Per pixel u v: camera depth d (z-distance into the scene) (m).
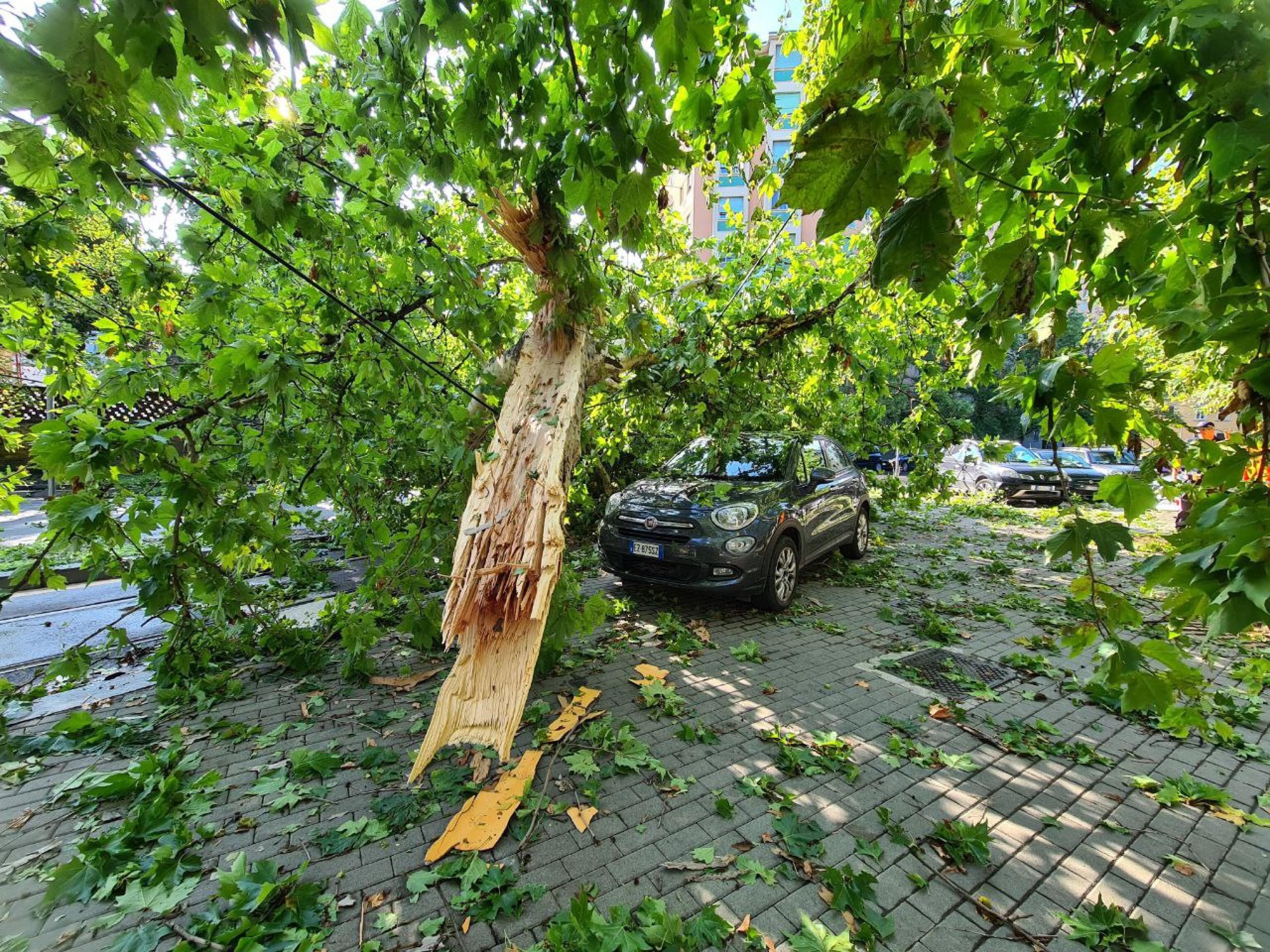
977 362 1.71
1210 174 1.22
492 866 2.14
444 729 2.52
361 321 2.78
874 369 6.09
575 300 3.29
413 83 2.47
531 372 3.54
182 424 3.36
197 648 3.67
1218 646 4.37
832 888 2.02
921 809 2.52
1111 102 1.40
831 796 2.60
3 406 5.29
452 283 3.56
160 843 2.23
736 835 2.33
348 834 2.30
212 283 3.19
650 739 3.08
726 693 3.66
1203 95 1.22
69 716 3.34
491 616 2.67
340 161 3.43
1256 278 1.21
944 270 0.88
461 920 1.92
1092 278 1.71
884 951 1.81
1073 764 2.91
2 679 3.08
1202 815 2.51
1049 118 1.48
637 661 4.16
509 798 2.49
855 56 0.92
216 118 2.98
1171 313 1.20
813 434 6.76
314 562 5.75
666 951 1.76
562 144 2.33
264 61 1.24
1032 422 1.47
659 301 5.64
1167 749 3.05
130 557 3.66
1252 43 1.04
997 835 2.36
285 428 3.38
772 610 5.22
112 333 3.64
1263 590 0.95
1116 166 1.47
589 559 6.93
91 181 1.76
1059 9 1.62
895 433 6.93
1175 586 1.21
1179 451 1.28
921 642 4.65
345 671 3.75
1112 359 1.25
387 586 3.79
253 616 4.09
